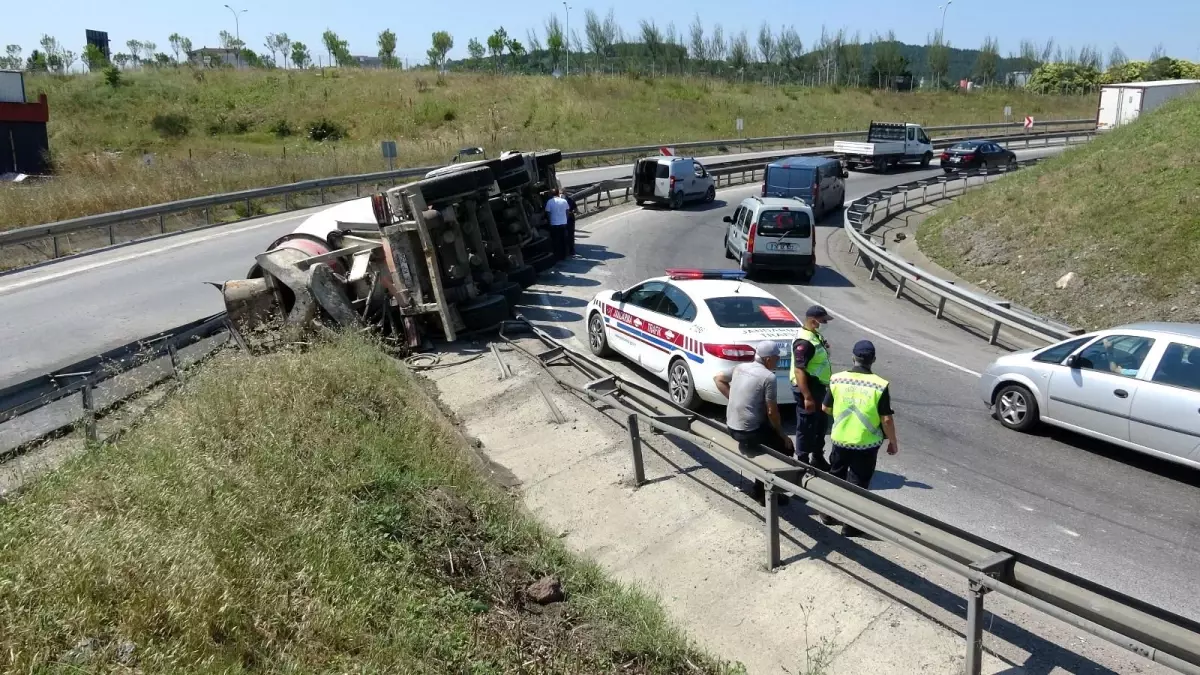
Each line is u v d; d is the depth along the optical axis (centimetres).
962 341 1453
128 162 3108
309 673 452
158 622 465
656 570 700
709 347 993
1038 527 738
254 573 525
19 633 434
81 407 826
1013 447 943
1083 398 919
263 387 879
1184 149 1894
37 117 3191
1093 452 932
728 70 7788
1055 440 970
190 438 722
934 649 553
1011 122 5859
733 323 1009
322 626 491
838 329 1513
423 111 5478
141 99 5312
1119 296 1564
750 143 4775
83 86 5397
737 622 618
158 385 926
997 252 1959
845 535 716
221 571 513
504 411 1082
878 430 697
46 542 509
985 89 7650
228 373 916
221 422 786
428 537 643
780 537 716
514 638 546
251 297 1261
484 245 1515
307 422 823
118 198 2381
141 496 601
